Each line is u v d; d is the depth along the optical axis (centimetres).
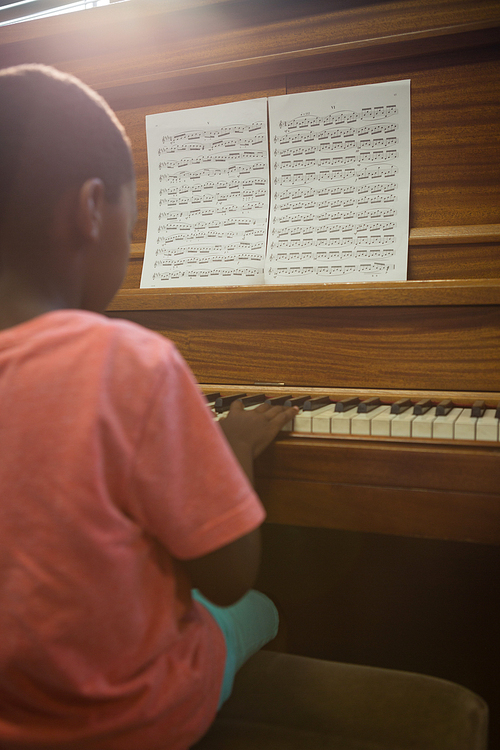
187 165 148
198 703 60
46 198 56
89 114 58
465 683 148
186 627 61
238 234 142
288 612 162
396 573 154
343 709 77
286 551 162
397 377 122
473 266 125
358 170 134
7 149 55
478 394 115
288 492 100
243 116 143
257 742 71
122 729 53
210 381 137
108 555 50
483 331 116
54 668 50
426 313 120
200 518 54
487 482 89
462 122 126
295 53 133
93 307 65
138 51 147
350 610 157
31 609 49
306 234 137
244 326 133
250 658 90
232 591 60
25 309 57
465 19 120
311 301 126
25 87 56
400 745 70
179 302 136
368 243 132
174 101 150
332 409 113
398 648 153
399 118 131
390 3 125
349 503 97
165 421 52
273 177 141
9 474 49
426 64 128
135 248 152
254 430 96
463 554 149
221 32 139
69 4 198
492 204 125
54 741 52
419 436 97
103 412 49
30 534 49
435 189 129
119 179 62
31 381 50
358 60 131
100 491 49
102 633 51
